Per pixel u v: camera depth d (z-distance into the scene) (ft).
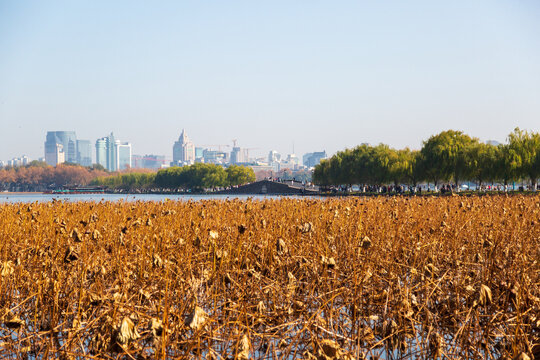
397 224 36.86
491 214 48.52
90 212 48.88
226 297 23.52
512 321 20.20
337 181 373.61
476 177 263.29
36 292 23.34
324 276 25.16
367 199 81.35
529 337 18.85
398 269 28.91
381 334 20.89
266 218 40.50
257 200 73.61
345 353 14.40
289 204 59.93
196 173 651.25
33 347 19.89
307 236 33.78
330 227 36.86
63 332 20.56
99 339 18.20
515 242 33.50
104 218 44.75
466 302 23.76
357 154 365.61
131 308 19.77
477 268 28.14
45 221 40.09
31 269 27.63
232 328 19.71
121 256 28.81
